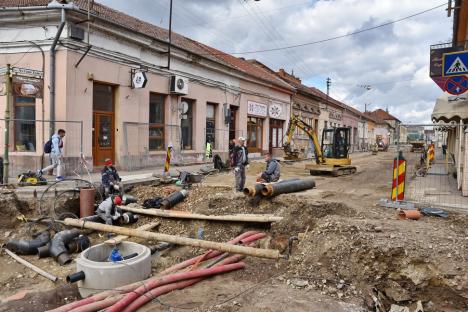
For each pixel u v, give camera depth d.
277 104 29.88
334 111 45.72
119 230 7.07
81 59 12.98
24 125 13.26
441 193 11.45
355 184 15.57
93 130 14.30
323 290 5.17
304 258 6.01
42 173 11.23
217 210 9.35
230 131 23.86
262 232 8.23
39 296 5.89
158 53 17.03
